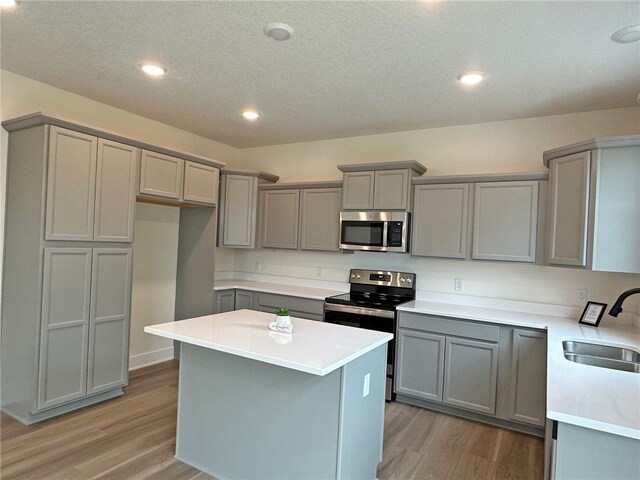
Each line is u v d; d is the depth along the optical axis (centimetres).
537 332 287
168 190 360
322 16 205
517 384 293
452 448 271
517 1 185
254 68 271
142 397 335
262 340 215
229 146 500
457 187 345
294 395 206
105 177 306
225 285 439
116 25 222
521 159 353
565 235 279
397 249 363
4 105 289
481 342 307
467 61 249
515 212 320
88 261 300
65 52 257
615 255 250
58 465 233
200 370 240
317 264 455
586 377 165
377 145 425
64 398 289
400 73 270
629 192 247
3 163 290
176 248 446
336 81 288
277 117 378
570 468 129
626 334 262
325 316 379
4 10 209
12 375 285
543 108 324
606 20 198
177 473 231
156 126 402
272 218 450
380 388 234
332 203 412
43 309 274
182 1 197
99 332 310
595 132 324
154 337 427
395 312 343
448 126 385
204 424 237
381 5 193
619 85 275
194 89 314
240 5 198
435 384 324
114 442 261
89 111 342
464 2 188
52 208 274
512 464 253
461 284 372
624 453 122
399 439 282
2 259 291
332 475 193
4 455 241
